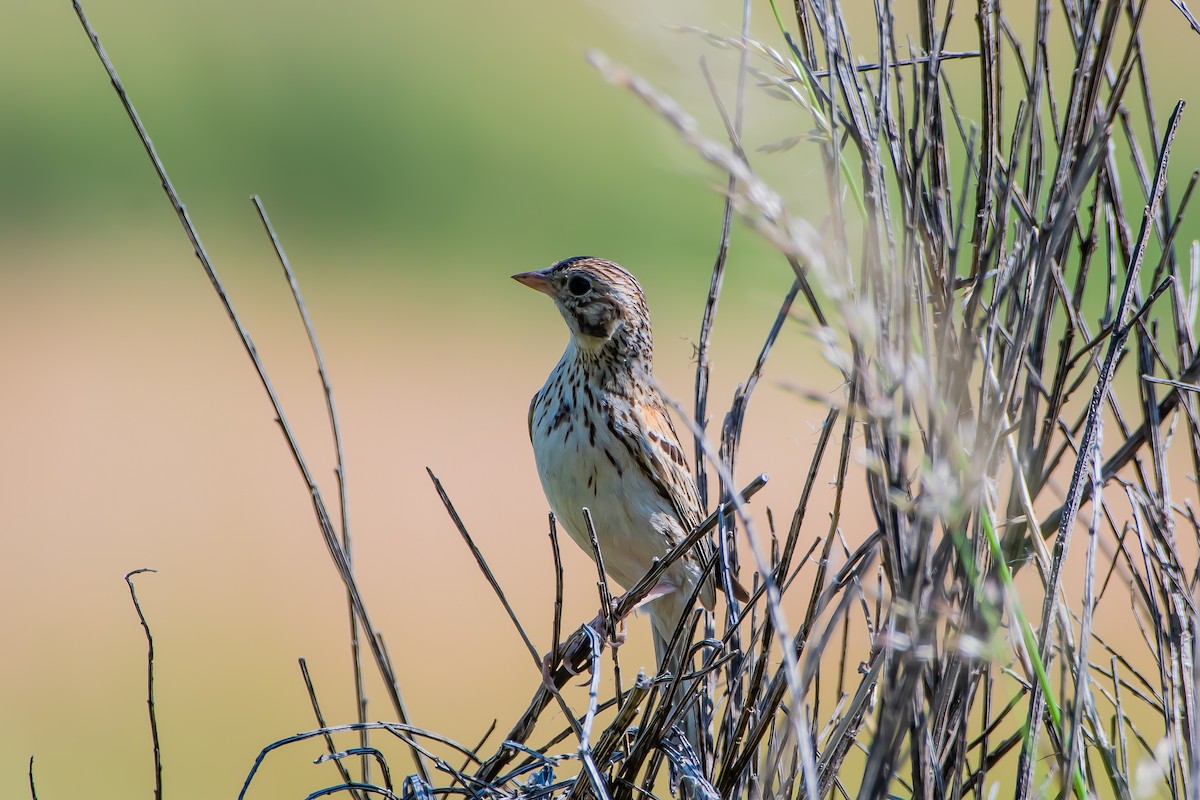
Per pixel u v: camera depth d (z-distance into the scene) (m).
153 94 48.59
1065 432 6.98
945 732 6.46
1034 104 6.47
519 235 46.59
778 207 4.69
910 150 6.77
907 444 5.46
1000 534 6.89
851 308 4.74
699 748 7.90
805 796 6.81
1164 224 7.57
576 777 7.83
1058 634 6.74
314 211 47.69
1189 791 6.23
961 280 6.52
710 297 8.56
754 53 6.27
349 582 8.16
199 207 47.22
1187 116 32.72
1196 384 7.08
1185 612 6.76
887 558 5.97
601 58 4.47
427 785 7.77
